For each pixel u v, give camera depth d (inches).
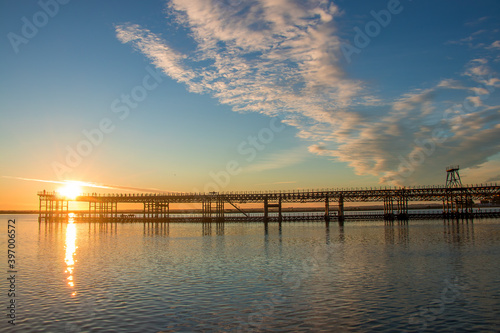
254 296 1101.1
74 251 2146.9
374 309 970.7
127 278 1358.3
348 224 4355.3
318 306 1000.2
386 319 896.9
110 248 2281.0
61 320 907.4
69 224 5260.8
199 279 1330.0
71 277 1386.6
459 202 5152.6
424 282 1248.2
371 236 2805.1
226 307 998.4
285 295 1108.5
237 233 3346.5
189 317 922.7
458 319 892.6
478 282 1239.5
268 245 2340.1
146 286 1230.9
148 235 3250.5
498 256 1754.4
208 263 1665.8
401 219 4788.4
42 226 4766.2
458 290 1142.3
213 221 5300.2
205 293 1136.8
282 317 918.4
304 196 4606.3
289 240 2625.5
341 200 4601.4
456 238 2559.1
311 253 1937.7
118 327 858.8
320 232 3277.6
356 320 892.0
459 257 1733.5
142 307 1002.7
